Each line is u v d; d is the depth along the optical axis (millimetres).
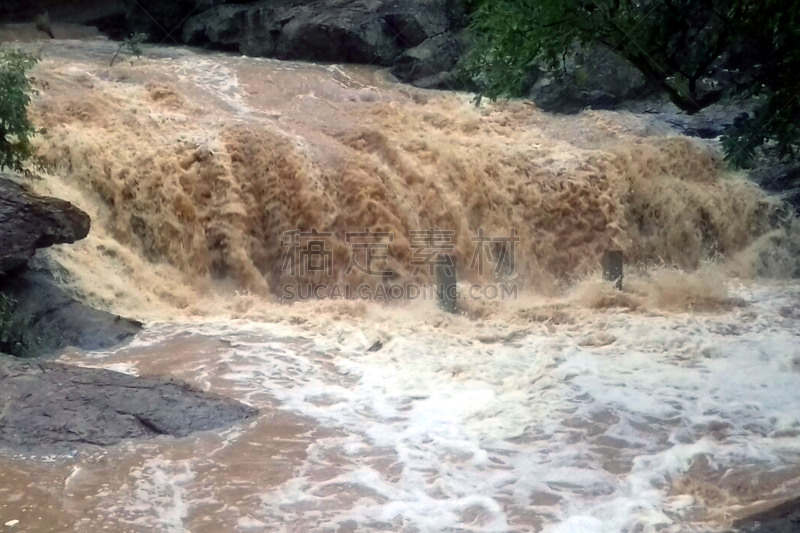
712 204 14391
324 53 20250
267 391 8195
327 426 7402
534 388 8289
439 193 13500
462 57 18375
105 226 12070
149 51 19719
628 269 13562
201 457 6742
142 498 6090
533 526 5832
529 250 13742
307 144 13586
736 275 13711
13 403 7258
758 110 13484
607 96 17078
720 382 8430
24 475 6344
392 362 9109
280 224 12836
